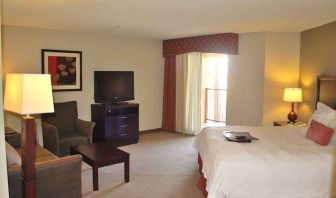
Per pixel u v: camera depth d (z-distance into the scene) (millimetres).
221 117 8094
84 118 5793
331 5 3375
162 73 7066
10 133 3943
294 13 3812
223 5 3377
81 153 3797
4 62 4801
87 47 5746
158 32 5609
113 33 5805
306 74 5191
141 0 3164
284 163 2668
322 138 3227
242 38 5660
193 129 6629
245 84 5688
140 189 3625
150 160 4785
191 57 6551
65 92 5496
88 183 3789
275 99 5488
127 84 6188
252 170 2631
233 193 2600
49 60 5258
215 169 2701
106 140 5543
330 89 4246
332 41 4398
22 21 4473
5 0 3176
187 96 6652
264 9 3584
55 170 2631
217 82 8070
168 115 7051
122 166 4469
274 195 2607
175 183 3824
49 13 3873
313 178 2623
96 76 5762
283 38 5410
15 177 2367
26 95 2408
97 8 3570
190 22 4500
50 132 4477
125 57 6332
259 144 3240
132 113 5918
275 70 5438
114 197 3395
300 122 5102
